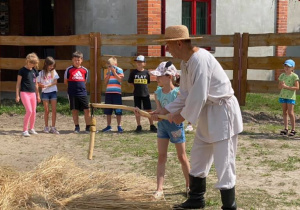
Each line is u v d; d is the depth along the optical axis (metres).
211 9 15.76
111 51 14.62
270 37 12.46
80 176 6.21
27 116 9.91
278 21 16.92
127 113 12.40
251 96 14.68
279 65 12.38
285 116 10.16
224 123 5.05
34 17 17.11
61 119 11.85
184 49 5.10
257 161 7.88
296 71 18.06
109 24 14.59
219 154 5.09
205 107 5.13
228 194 5.12
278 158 8.08
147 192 5.91
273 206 5.77
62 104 13.20
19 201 5.38
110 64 10.31
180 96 5.37
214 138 5.06
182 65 5.18
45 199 5.49
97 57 12.98
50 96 10.30
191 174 5.58
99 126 11.02
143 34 12.93
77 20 15.08
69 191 5.79
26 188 5.69
